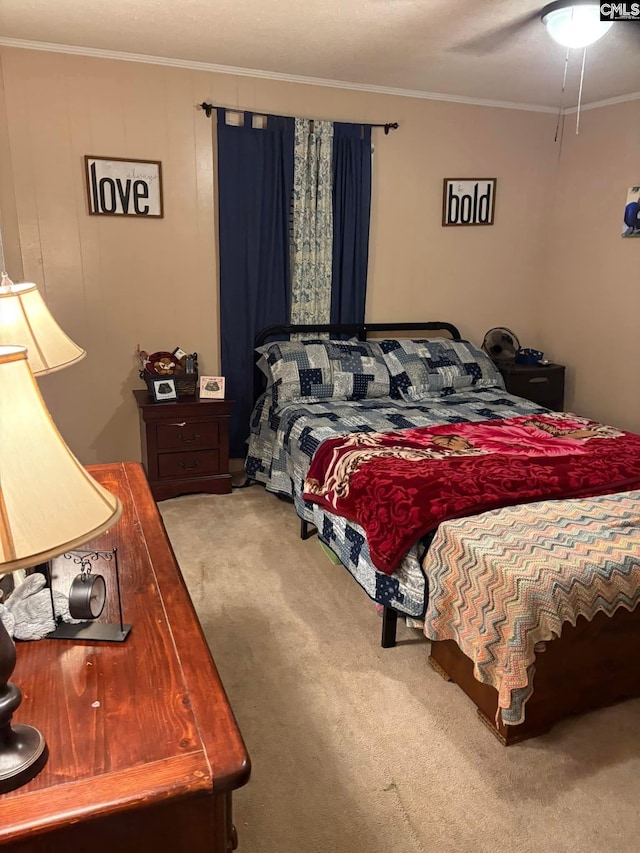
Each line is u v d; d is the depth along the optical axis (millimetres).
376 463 2518
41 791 857
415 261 4387
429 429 3076
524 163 4539
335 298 4156
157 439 3609
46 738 953
